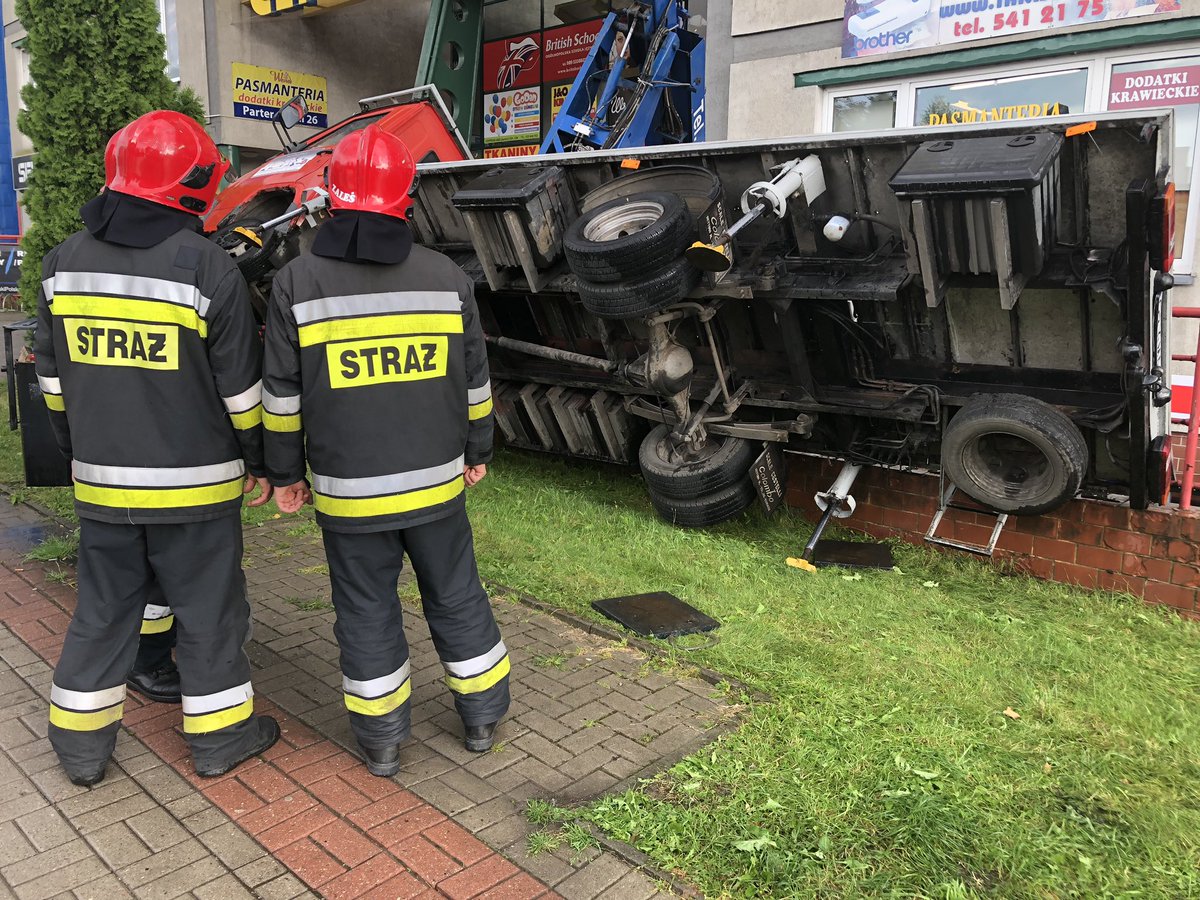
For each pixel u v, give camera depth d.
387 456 2.66
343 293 2.59
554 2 13.73
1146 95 6.29
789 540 5.32
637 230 4.73
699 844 2.54
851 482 5.18
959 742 3.10
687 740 3.10
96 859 2.46
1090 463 4.57
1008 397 4.36
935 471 5.03
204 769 2.84
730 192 4.85
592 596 4.41
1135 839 2.60
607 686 3.49
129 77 7.45
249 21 14.20
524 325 6.32
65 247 2.62
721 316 5.33
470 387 2.91
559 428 6.41
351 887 2.36
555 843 2.54
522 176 5.23
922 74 7.21
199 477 2.69
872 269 4.50
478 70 12.25
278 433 2.68
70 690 2.70
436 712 3.29
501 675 3.01
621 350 5.80
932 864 2.46
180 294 2.57
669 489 5.27
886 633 4.03
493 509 5.73
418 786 2.82
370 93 16.11
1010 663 3.75
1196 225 6.18
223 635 2.82
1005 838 2.58
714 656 3.74
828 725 3.17
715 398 5.40
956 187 3.66
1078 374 4.48
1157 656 3.87
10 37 17.61
